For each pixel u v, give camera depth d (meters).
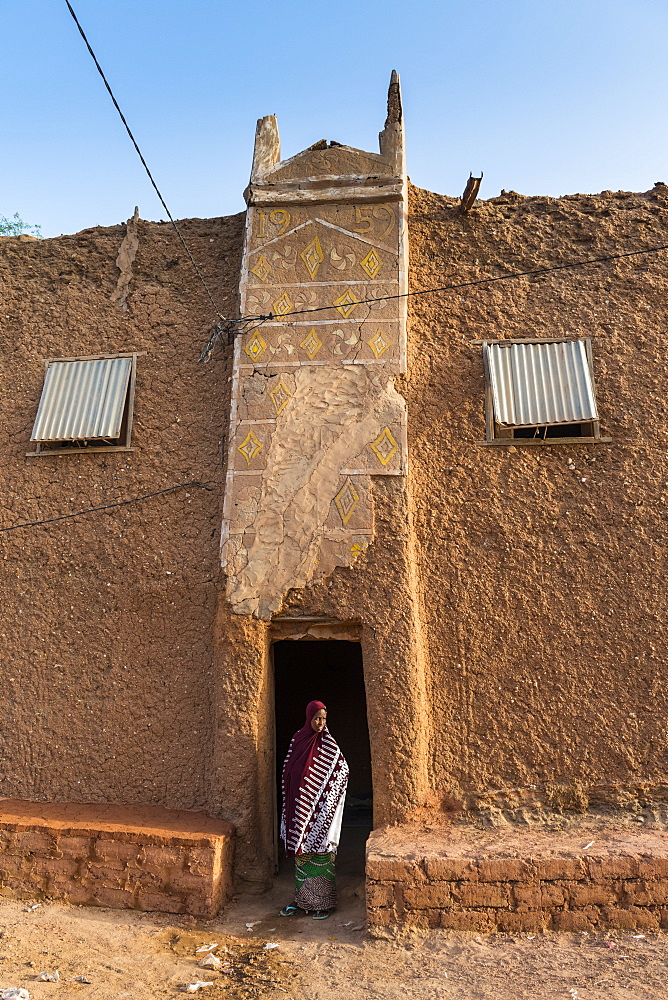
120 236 9.29
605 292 8.44
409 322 8.41
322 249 8.45
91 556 8.30
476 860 6.25
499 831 7.00
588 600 7.64
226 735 7.41
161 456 8.46
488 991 5.33
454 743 7.41
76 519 8.43
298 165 8.70
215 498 8.23
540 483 7.93
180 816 7.36
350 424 7.95
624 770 7.28
